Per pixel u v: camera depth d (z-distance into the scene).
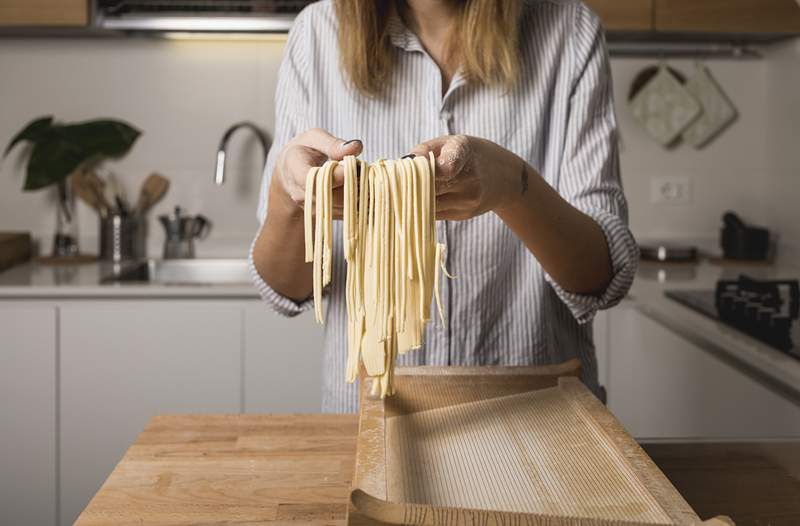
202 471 0.93
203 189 2.92
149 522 0.81
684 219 3.00
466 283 1.18
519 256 1.21
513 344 1.22
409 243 0.81
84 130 2.79
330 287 1.24
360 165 0.82
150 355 2.38
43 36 2.83
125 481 0.90
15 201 2.89
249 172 2.92
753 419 1.62
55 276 2.50
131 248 2.82
